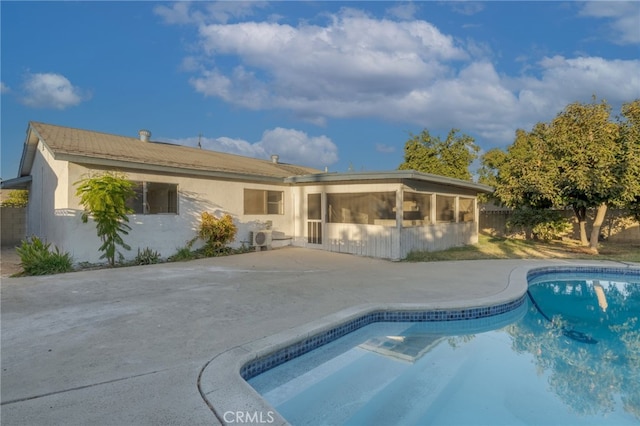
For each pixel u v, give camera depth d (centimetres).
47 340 394
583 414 343
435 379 406
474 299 593
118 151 959
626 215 1509
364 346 491
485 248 1374
